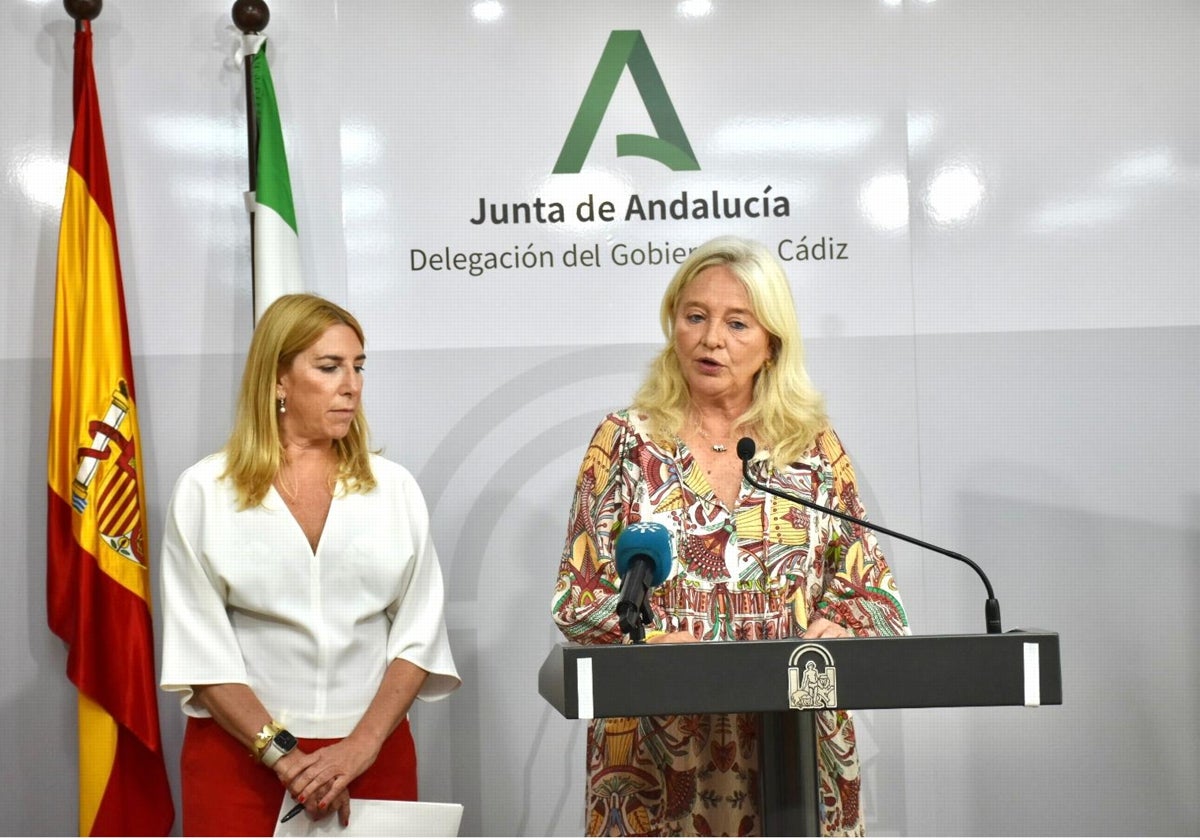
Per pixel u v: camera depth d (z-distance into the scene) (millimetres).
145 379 3514
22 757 3432
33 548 3463
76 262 3342
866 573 2453
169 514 2621
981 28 3656
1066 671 3570
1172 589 3582
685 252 3613
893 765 3555
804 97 3641
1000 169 3639
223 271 3547
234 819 2486
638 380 3590
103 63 3549
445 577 3539
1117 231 3637
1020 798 3559
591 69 3629
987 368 3604
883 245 3623
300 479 2674
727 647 1632
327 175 3580
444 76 3615
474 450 3564
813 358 3602
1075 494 3590
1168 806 3545
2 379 3480
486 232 3594
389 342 3570
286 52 3592
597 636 2379
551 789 3521
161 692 3436
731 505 2471
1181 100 3652
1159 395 3607
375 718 2533
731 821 2367
